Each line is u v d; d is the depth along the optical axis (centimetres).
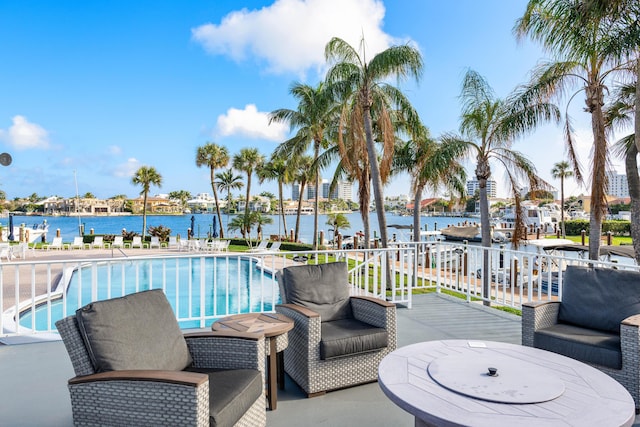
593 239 750
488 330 462
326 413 271
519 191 888
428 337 436
